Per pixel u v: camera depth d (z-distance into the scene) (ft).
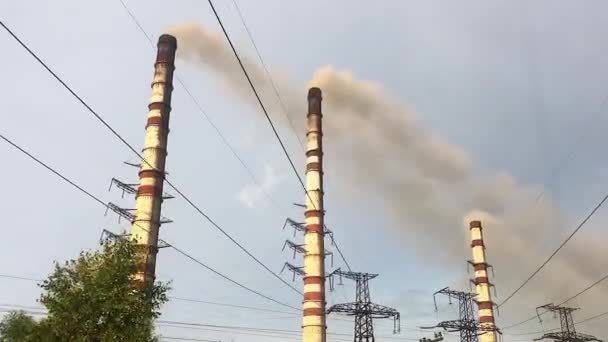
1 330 128.98
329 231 272.51
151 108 225.35
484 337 356.38
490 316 374.22
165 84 230.07
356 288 275.39
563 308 363.97
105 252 99.14
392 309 271.28
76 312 89.66
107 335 88.79
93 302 90.38
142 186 208.03
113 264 96.22
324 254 266.77
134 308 94.07
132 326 93.40
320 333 245.45
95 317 90.07
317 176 281.95
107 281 93.76
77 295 90.58
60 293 92.12
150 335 96.99
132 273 99.55
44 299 91.20
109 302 91.20
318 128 294.87
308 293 253.65
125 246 100.58
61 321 88.38
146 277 191.01
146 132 221.25
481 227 409.28
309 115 298.56
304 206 277.03
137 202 205.46
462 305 344.49
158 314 100.48
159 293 103.55
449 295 346.54
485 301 378.94
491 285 391.24
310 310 249.55
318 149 288.51
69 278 94.02
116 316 91.35
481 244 400.67
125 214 205.67
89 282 92.43
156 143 216.74
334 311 268.82
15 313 132.87
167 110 227.61
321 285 256.73
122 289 95.45
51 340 87.51
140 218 201.16
